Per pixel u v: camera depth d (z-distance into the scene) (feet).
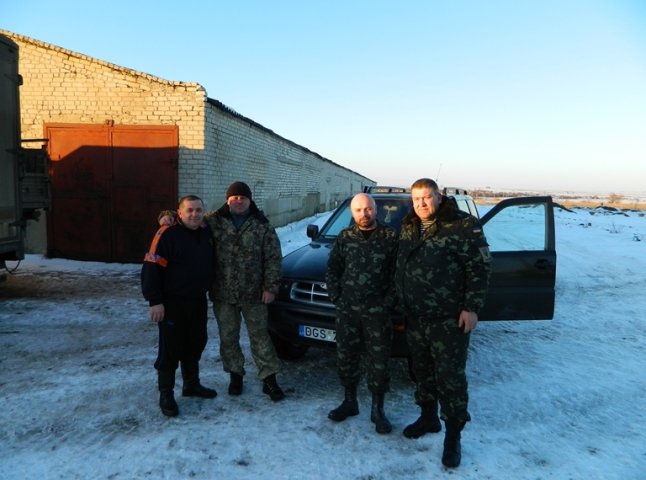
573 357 15.29
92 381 12.57
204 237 11.10
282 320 12.51
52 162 30.53
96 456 9.07
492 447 9.68
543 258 13.07
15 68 19.72
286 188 57.77
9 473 8.48
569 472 8.87
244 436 9.91
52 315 18.48
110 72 29.86
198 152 30.14
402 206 17.15
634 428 10.62
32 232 31.50
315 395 12.07
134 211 30.40
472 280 8.74
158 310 10.37
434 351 9.07
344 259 10.52
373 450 9.48
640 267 33.94
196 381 11.68
